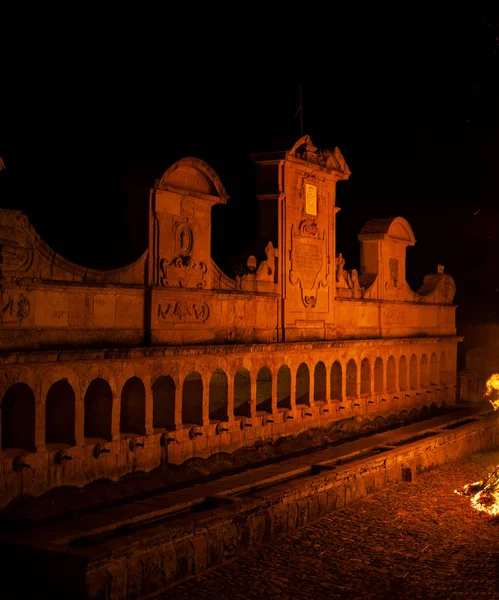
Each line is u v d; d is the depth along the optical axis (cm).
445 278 3522
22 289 1631
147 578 1363
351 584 1472
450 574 1535
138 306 1950
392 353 3045
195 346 2041
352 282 2859
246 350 2236
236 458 2227
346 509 1980
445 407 3425
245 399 2481
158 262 1991
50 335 1711
